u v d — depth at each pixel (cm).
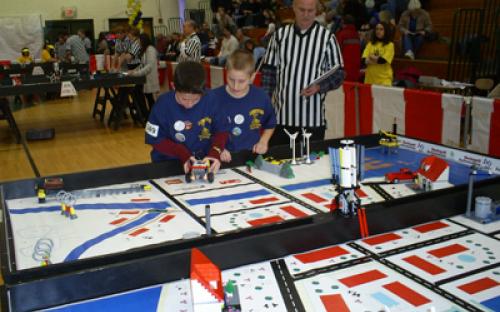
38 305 115
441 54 697
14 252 137
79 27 1448
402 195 188
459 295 119
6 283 114
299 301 117
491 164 219
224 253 133
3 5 1358
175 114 225
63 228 163
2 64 981
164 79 863
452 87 512
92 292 120
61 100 1064
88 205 185
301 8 290
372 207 156
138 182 215
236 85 242
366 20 775
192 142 235
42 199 191
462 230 158
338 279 127
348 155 149
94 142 630
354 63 623
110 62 983
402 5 784
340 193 154
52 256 141
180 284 126
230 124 271
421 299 117
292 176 215
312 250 145
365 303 116
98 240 152
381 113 427
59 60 1180
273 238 138
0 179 478
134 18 1120
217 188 203
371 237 154
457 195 169
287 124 315
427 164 195
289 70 305
